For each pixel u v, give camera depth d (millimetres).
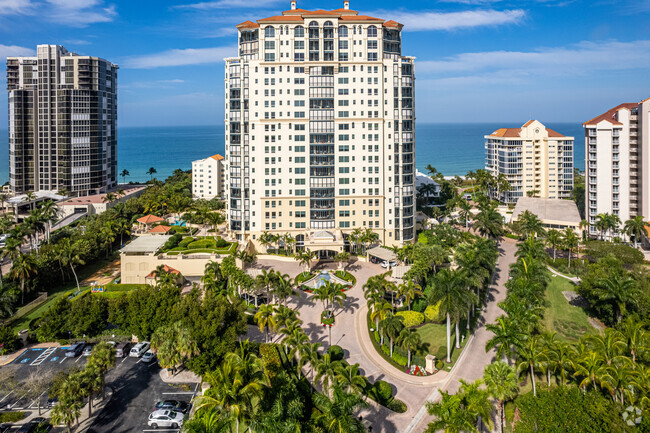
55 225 178875
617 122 156875
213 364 75188
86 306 92688
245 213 146375
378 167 145000
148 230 162625
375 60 141875
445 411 55562
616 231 148125
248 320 100125
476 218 147250
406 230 148125
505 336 70562
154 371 82375
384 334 87188
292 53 140875
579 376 74625
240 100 142250
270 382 67938
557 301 110688
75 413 63875
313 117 143000
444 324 99312
